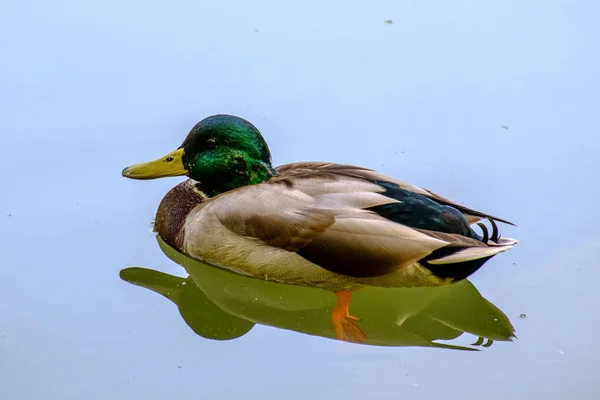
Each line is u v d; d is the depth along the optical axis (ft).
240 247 45.32
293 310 46.39
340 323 43.39
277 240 44.34
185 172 48.75
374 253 42.83
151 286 46.21
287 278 45.37
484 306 44.39
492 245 42.75
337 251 43.42
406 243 42.34
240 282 46.93
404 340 43.01
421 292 45.14
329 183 44.83
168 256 48.73
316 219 43.73
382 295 45.44
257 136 47.55
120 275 46.55
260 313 45.96
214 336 43.16
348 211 43.52
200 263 47.37
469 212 45.57
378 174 46.11
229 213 45.37
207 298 47.09
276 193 44.98
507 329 42.60
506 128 56.08
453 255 42.04
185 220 47.83
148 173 48.75
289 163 50.47
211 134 47.42
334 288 45.32
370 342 42.63
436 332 44.16
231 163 47.37
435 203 43.86
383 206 43.60
